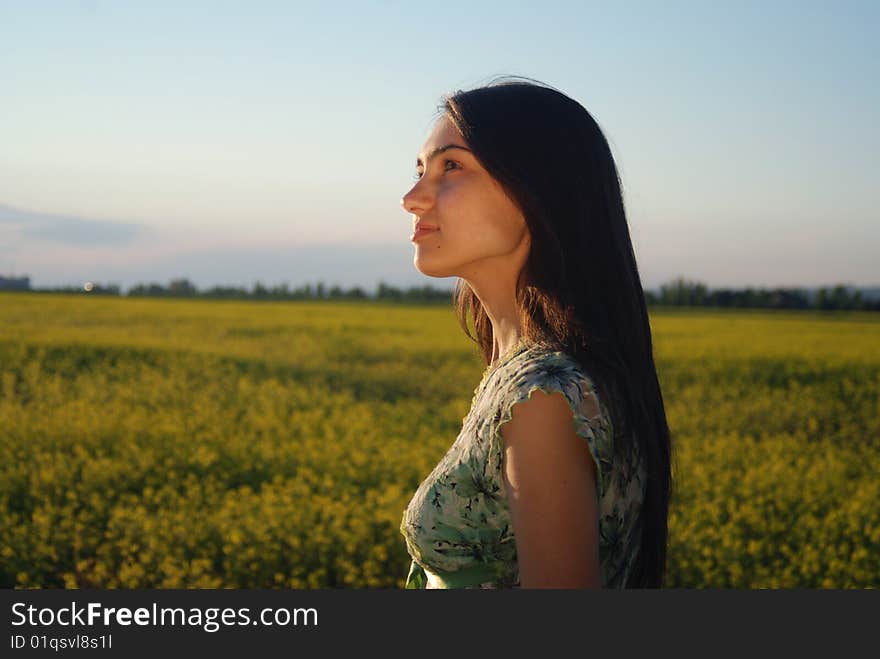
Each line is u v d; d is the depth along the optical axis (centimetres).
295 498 548
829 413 1052
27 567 438
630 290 108
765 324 2600
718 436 845
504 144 104
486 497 106
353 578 409
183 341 1725
